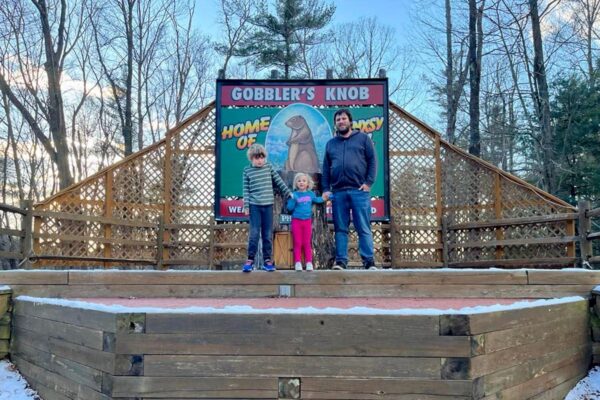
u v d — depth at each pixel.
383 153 7.68
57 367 3.48
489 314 2.89
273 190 5.30
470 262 7.62
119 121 23.41
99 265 7.70
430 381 2.72
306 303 3.97
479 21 12.02
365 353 2.77
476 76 11.70
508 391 2.99
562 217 6.90
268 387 2.79
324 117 7.84
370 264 5.17
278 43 24.34
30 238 6.91
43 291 4.50
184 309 2.91
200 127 8.04
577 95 16.36
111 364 2.88
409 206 7.90
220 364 2.82
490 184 7.67
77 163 23.67
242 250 7.93
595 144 16.58
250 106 7.89
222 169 7.77
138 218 7.84
